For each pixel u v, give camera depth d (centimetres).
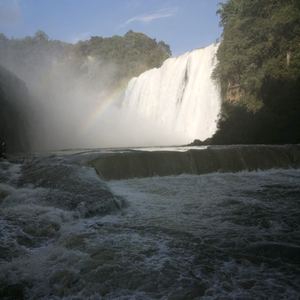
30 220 617
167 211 725
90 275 421
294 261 462
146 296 374
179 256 479
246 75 2920
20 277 412
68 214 659
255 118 2389
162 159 1192
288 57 2564
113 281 408
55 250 489
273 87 2491
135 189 963
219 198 849
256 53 2848
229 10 3675
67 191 778
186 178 1130
